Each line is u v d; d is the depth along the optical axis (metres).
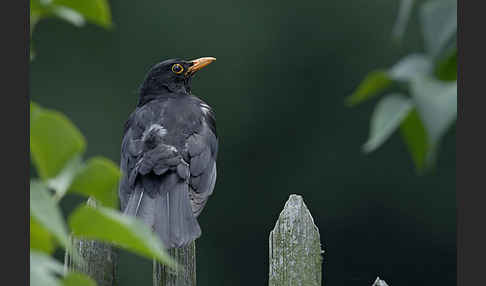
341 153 14.92
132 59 15.29
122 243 1.70
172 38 15.35
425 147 1.88
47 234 1.78
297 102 15.12
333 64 15.09
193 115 7.64
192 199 7.03
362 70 14.98
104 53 15.23
